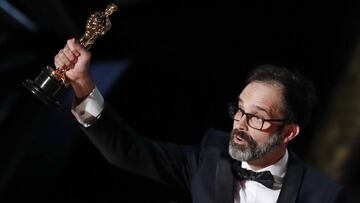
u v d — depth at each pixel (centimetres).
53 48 1505
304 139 1617
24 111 1419
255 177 569
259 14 1725
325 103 1680
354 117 1573
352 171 1402
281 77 566
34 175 1306
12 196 1270
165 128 1916
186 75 1928
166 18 1669
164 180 608
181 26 1695
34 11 1363
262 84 562
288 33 1808
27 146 1338
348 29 1772
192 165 612
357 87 1644
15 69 1457
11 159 1324
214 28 1728
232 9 1691
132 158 584
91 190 1634
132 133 595
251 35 1784
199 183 585
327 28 1789
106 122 568
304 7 1752
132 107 1886
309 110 589
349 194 566
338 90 1689
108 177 1662
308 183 574
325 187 570
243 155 552
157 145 611
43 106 1412
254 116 552
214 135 639
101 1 1382
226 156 596
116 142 575
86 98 557
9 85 1443
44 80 534
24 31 1474
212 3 1670
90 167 1662
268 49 1856
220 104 1953
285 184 572
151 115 1906
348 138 1522
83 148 1666
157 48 1736
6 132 1388
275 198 581
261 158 566
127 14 1622
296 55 1862
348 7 1759
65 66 530
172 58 1892
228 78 1947
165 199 1531
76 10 1370
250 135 553
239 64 1914
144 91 1884
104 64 1698
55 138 1365
